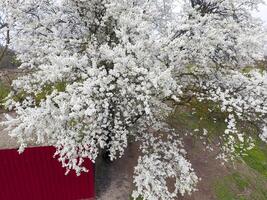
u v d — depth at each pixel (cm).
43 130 1003
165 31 1215
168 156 1212
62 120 983
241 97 1169
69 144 1012
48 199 1263
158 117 1349
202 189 1523
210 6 1350
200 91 1266
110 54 1009
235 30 1250
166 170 1206
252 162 1914
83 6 1264
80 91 1009
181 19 1120
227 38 1260
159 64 1078
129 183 1419
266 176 1831
